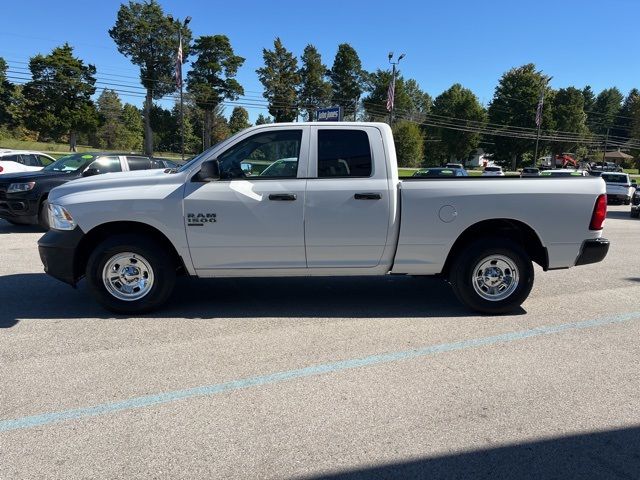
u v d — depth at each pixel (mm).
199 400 3492
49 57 60656
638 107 103812
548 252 5332
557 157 84500
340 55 71125
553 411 3395
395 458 2855
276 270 5242
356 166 5156
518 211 5195
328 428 3150
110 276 5188
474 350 4449
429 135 89688
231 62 59250
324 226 5102
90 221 5012
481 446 2980
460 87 92812
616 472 2758
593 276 7527
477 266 5316
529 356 4328
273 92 63719
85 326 4941
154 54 57656
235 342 4570
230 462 2797
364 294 6250
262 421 3225
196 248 5102
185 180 5094
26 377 3811
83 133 66688
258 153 5184
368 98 77062
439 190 5148
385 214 5125
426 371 3998
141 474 2688
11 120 76812
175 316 5285
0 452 2869
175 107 66375
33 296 5938
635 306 5887
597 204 5289
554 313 5570
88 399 3488
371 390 3664
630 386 3773
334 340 4652
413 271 5332
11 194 10055
